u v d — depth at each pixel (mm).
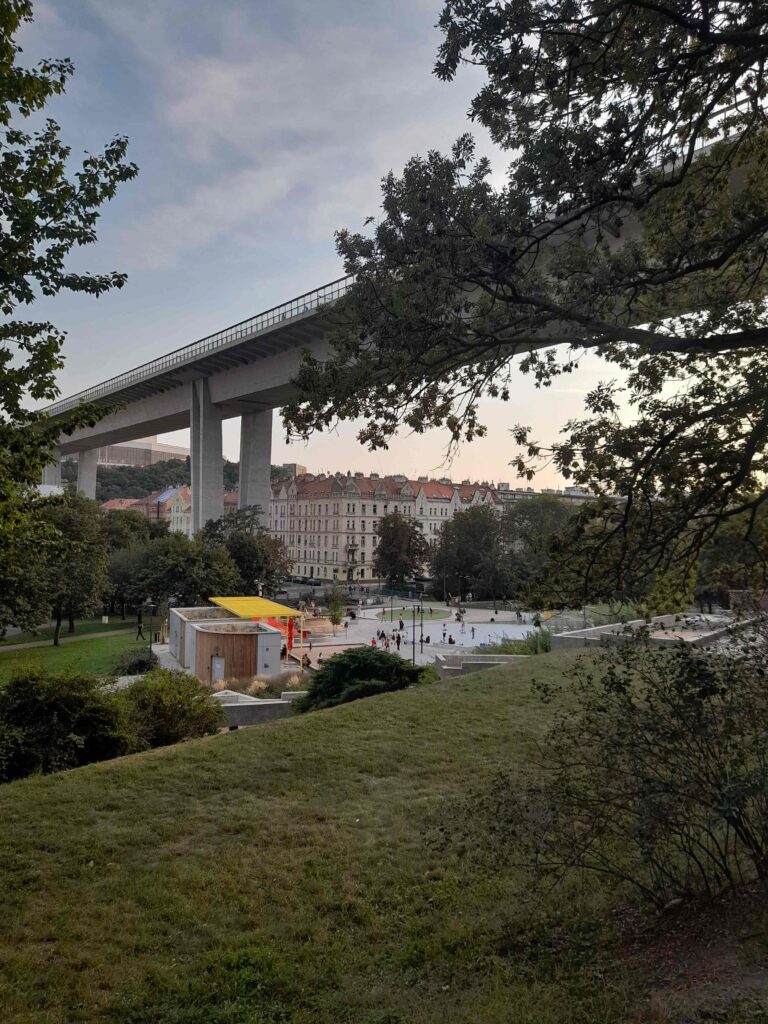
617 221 7832
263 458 67812
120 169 8758
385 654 16531
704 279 8438
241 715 17141
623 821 5832
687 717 5238
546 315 7293
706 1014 3920
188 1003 5227
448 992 5090
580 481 7641
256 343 50094
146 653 37625
